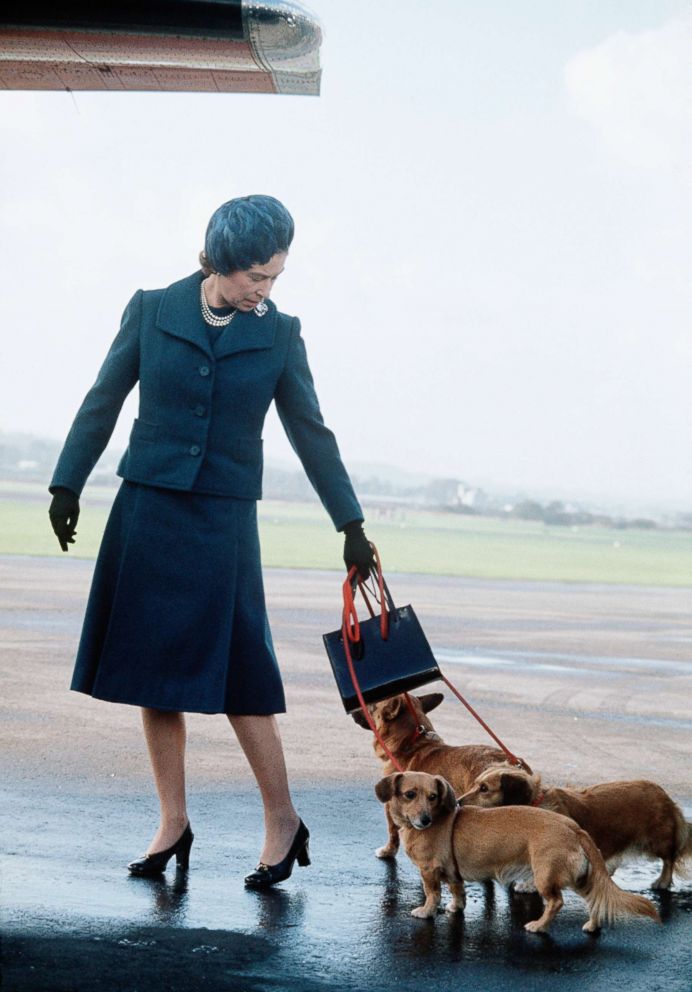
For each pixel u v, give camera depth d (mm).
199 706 4520
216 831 5363
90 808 5617
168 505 4594
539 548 62875
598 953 4105
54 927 3912
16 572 20766
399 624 4996
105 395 4684
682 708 9750
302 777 6523
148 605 4562
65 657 10734
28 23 4461
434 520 120312
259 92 4934
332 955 3889
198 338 4602
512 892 4883
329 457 4859
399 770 5211
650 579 35906
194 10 4398
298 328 4875
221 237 4480
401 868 5043
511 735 8117
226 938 3957
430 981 3705
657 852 5059
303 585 21344
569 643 14625
